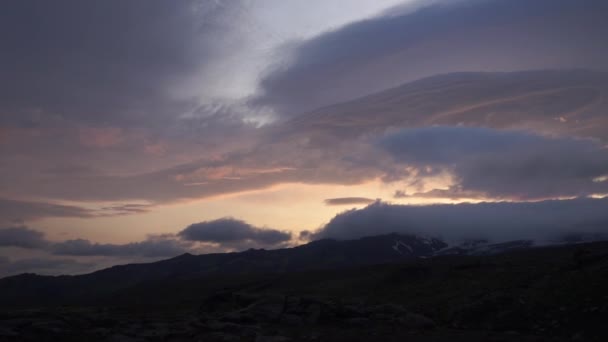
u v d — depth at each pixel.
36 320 38.03
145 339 33.81
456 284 55.28
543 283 39.44
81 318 40.91
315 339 32.94
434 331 35.38
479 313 38.59
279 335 34.94
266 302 45.97
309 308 43.69
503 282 49.00
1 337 32.19
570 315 32.41
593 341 27.78
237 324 38.94
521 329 33.88
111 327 39.59
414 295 55.84
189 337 35.25
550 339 29.23
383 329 36.75
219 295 54.72
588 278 36.06
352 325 39.38
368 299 59.28
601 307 31.30
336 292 76.19
